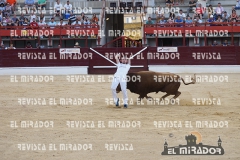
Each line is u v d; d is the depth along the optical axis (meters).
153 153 12.30
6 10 45.16
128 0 44.44
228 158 11.85
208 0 45.56
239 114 17.83
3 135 14.47
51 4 45.97
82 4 45.75
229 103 20.81
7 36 41.28
